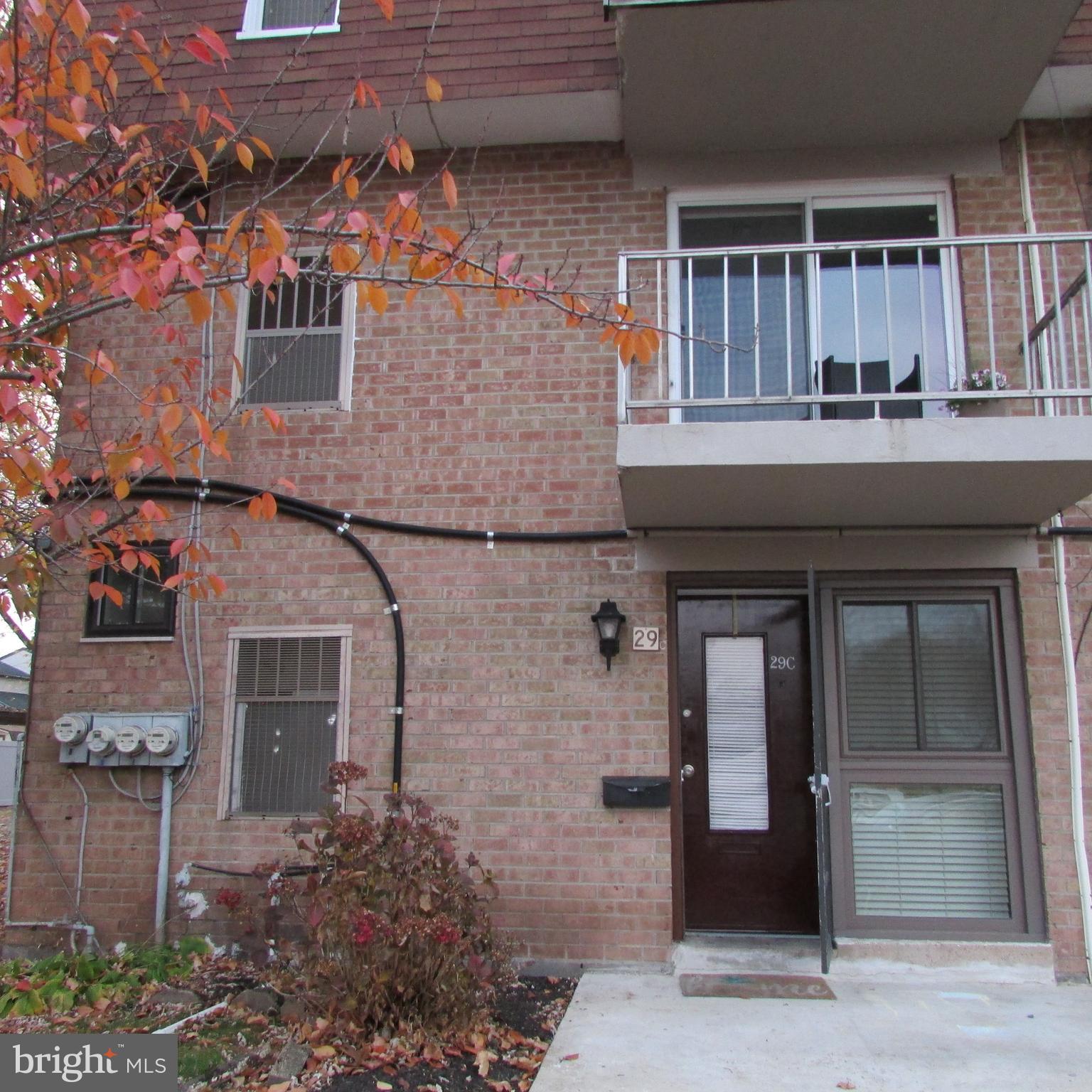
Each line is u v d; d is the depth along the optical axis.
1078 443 4.30
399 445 5.78
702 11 4.76
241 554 5.78
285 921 5.35
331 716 5.61
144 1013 4.59
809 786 5.46
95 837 5.59
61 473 3.78
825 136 5.69
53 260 3.84
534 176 6.00
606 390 5.70
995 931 5.09
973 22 4.80
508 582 5.56
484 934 4.45
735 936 5.31
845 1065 3.82
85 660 5.78
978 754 5.26
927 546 5.34
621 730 5.34
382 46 5.78
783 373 5.74
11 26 3.31
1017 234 5.15
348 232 4.09
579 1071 3.77
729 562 5.42
